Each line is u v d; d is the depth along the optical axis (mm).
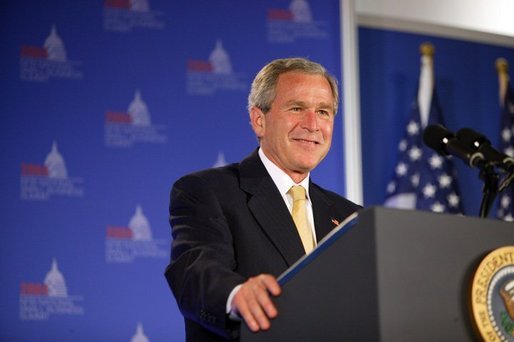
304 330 2840
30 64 7414
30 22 7477
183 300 3518
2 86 7309
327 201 4438
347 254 2732
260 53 8086
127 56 7684
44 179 7262
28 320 7035
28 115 7324
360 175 8164
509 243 2861
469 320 2721
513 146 9180
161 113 7684
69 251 7215
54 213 7234
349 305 2697
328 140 4496
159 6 7855
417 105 8859
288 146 4406
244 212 4102
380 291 2607
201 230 3980
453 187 8789
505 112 9211
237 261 3973
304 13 8266
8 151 7219
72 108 7449
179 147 7676
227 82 7930
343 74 8242
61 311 7113
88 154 7414
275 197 4195
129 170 7500
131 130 7570
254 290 2965
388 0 8953
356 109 8211
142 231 7426
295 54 8180
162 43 7812
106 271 7281
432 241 2725
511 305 2748
